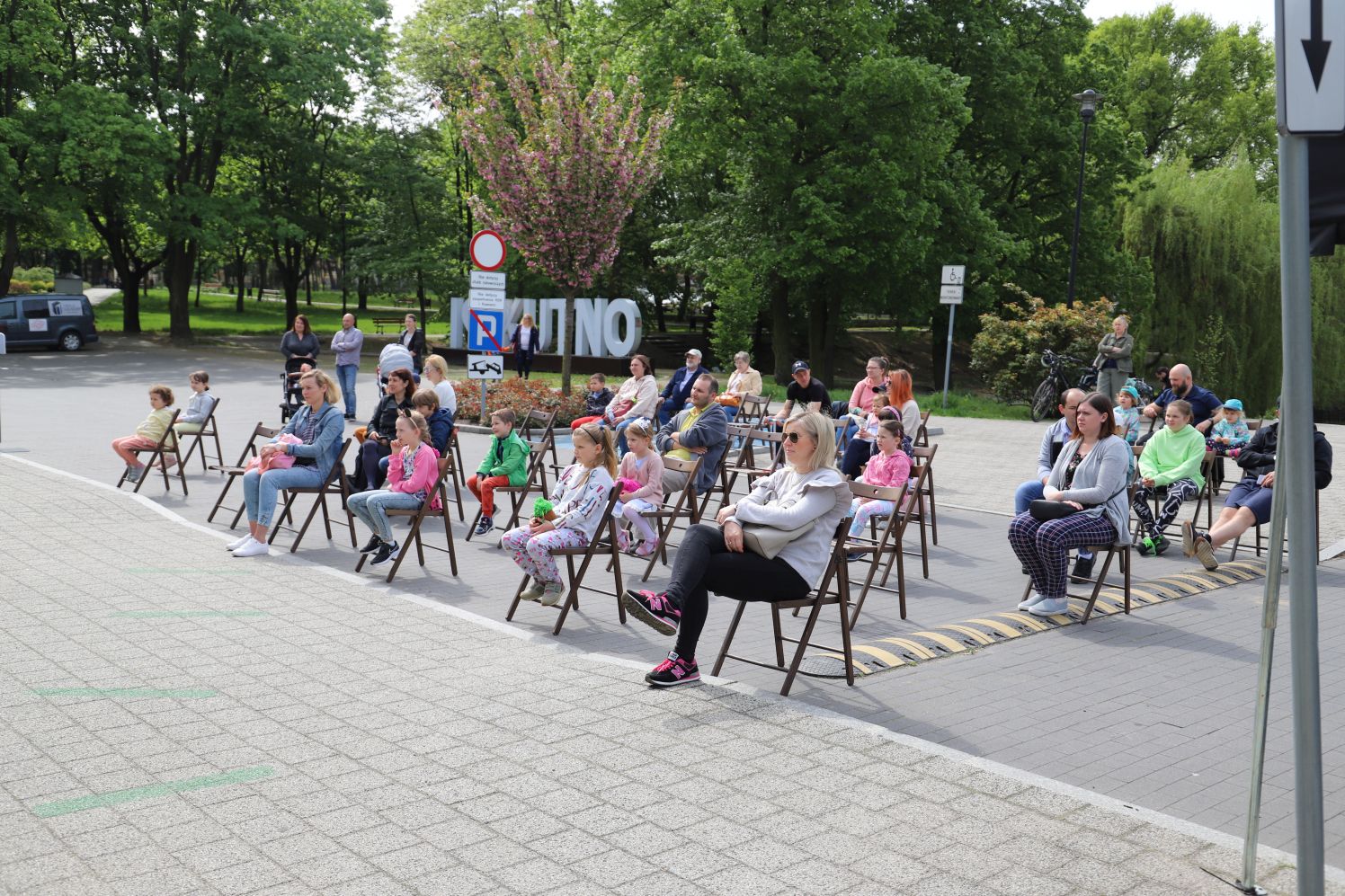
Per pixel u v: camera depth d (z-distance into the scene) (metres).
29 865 3.90
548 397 20.14
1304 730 3.38
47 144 36.28
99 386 26.44
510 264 42.97
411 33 44.97
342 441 10.15
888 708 6.01
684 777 4.86
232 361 34.97
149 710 5.57
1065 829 4.44
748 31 30.41
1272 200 41.09
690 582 6.03
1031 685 6.50
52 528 10.41
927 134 29.78
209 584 8.45
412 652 6.78
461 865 4.00
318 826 4.30
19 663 6.27
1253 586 9.37
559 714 5.68
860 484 8.48
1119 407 13.12
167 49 39.81
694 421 11.20
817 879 3.96
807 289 33.91
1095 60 38.41
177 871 3.89
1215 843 4.38
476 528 11.03
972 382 45.56
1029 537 8.03
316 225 47.69
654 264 45.81
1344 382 37.91
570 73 22.31
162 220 38.62
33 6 35.62
